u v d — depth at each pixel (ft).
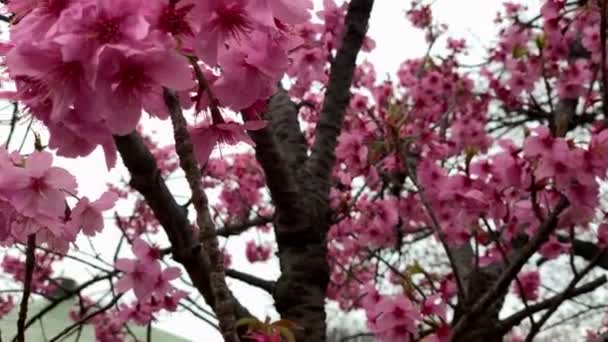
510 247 13.38
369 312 10.75
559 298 9.60
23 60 3.70
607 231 10.07
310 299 10.87
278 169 10.94
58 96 3.75
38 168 5.87
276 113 13.43
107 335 20.98
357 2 13.00
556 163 9.07
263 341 5.52
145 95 3.96
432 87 21.07
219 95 4.26
